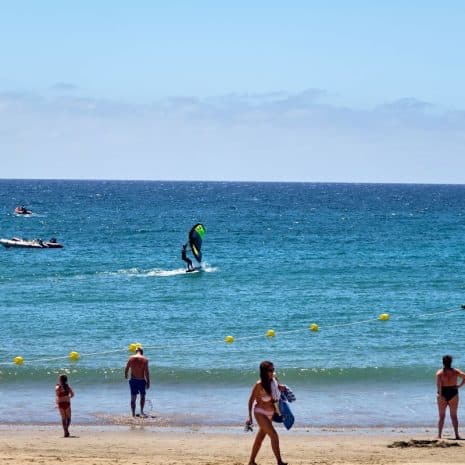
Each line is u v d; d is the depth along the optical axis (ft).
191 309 214.28
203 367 149.07
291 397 80.64
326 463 87.45
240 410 122.31
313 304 222.07
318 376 143.13
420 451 95.81
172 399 128.77
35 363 152.25
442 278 275.59
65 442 100.94
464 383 103.65
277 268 306.76
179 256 356.59
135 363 118.32
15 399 128.88
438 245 408.26
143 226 561.84
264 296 236.43
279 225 575.79
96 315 204.74
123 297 235.61
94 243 426.92
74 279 277.85
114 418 117.39
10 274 292.20
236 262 330.34
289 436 106.93
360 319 199.21
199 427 112.47
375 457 92.07
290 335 179.32
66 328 187.01
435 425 114.01
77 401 127.54
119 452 94.53
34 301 228.22
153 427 112.16
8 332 182.19
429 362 153.07
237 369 147.64
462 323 192.34
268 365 79.77
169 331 184.14
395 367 148.87
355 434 108.27
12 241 396.37
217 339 175.42
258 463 87.04
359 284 261.65
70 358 155.74
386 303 223.30
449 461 89.25
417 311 210.18
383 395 131.44
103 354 160.15
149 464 84.48
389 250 380.78
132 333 181.68
